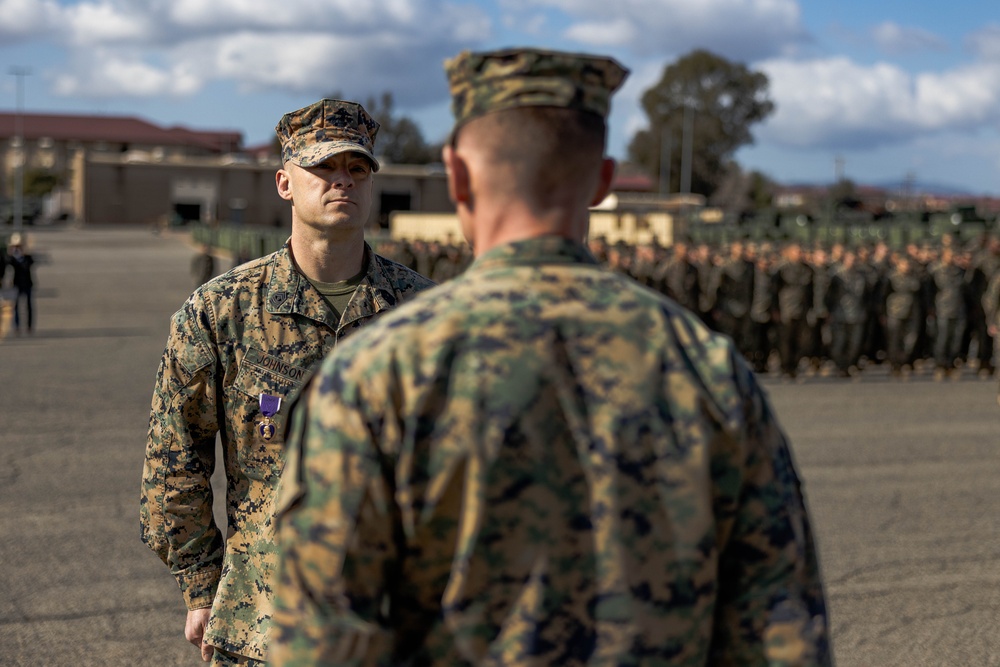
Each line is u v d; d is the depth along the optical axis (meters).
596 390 1.42
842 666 4.61
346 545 1.37
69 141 112.38
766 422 1.52
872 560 6.04
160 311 22.45
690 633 1.42
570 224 1.52
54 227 76.12
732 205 91.38
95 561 5.87
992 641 4.90
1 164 111.00
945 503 7.28
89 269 37.66
